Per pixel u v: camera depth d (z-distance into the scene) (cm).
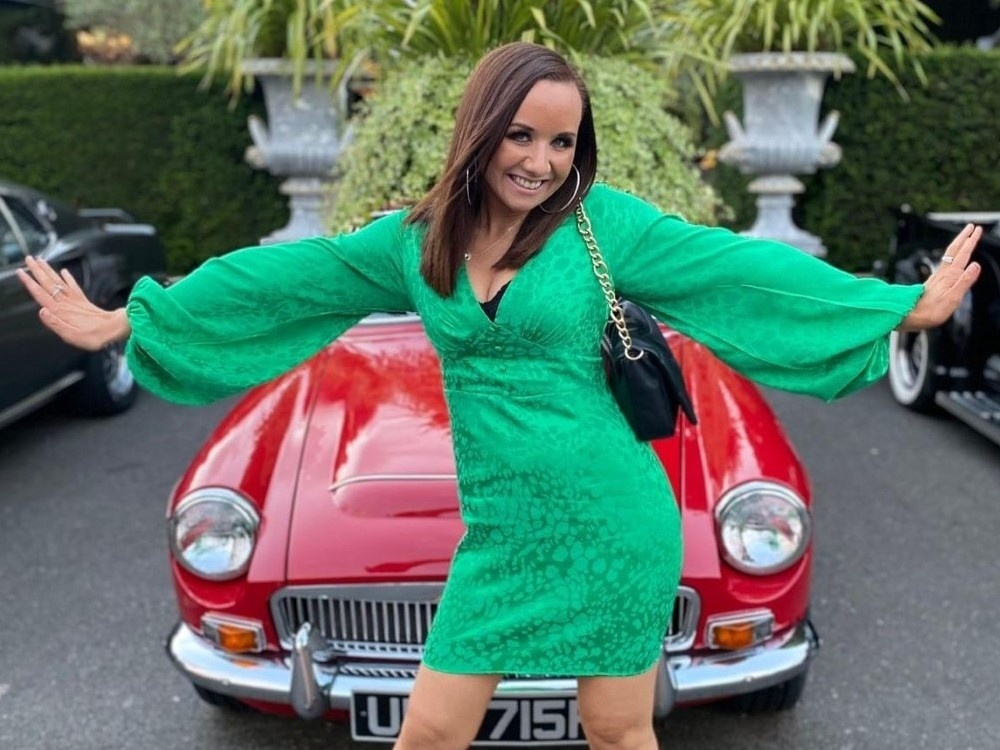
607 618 166
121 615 336
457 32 383
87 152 762
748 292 162
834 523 396
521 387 160
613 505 163
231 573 229
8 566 375
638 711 176
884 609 328
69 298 173
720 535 227
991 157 692
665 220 164
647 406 163
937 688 283
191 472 252
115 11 1009
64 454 499
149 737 269
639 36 448
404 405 273
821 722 269
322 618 230
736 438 252
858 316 159
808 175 713
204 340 173
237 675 229
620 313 162
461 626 171
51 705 284
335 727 272
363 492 236
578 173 160
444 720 174
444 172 158
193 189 764
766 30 588
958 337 482
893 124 691
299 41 543
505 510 165
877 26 671
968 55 678
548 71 151
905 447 482
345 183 371
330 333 181
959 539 380
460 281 159
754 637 229
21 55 1168
